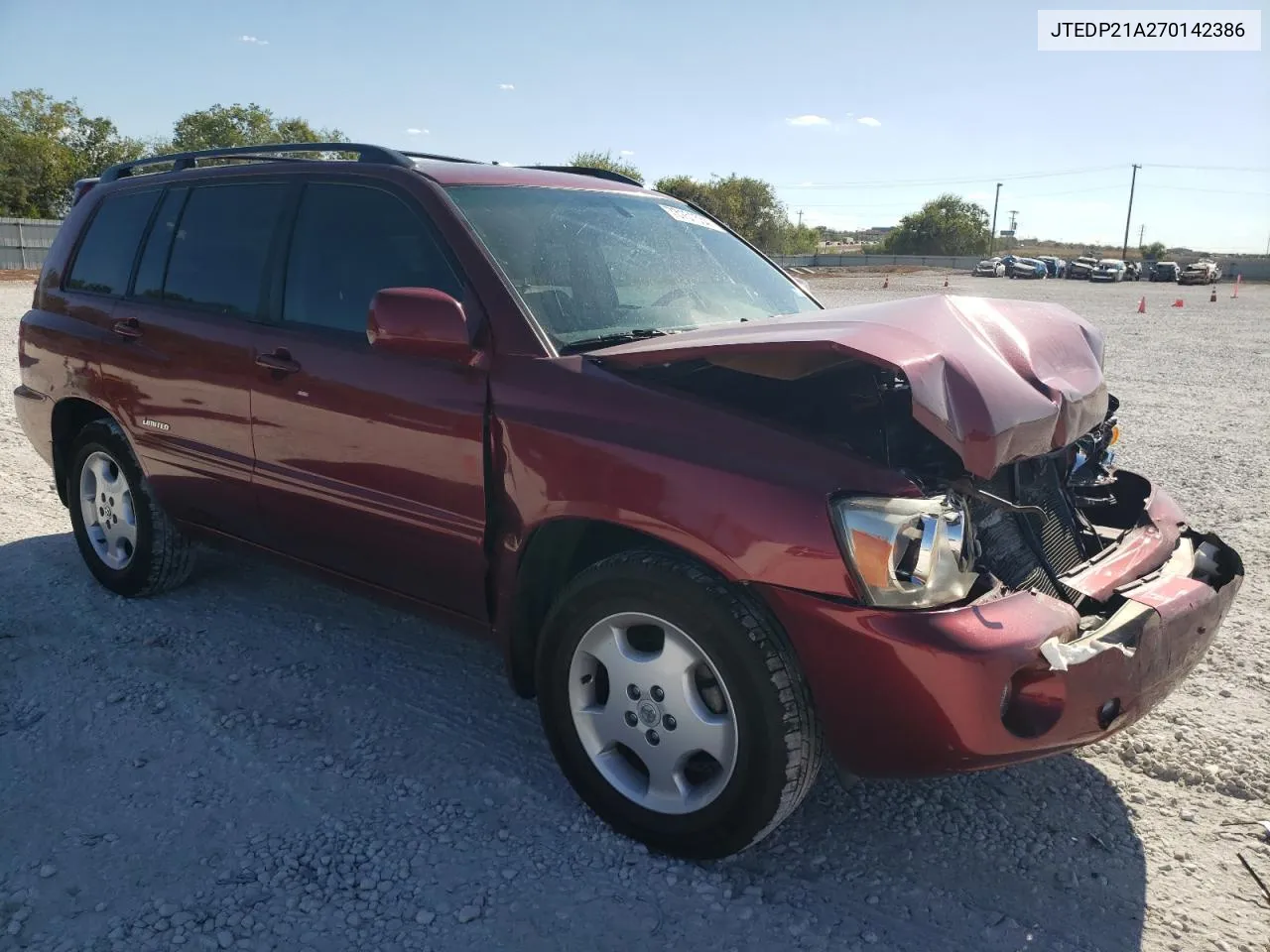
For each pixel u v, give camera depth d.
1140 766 3.27
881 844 2.83
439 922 2.47
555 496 2.78
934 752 2.40
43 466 6.74
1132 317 26.50
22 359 4.76
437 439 3.05
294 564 3.79
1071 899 2.61
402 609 3.47
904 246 94.50
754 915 2.52
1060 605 2.54
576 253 3.41
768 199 74.50
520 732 3.40
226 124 61.44
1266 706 3.66
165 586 4.46
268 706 3.54
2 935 2.39
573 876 2.66
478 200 3.37
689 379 2.89
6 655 3.89
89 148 59.31
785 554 2.42
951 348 2.57
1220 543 3.12
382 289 3.27
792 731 2.49
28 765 3.15
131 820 2.86
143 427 4.10
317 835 2.80
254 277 3.73
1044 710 2.41
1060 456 3.12
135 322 4.09
